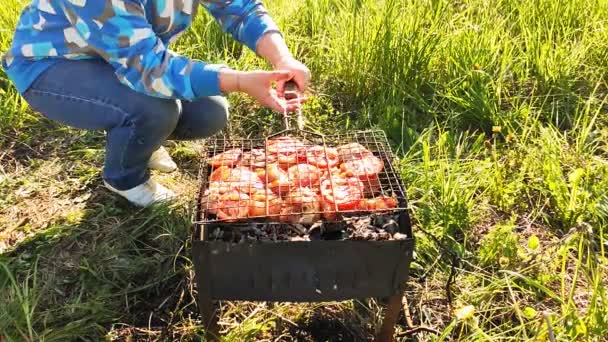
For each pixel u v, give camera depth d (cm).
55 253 129
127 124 123
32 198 144
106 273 125
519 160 150
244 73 103
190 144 162
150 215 136
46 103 124
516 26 197
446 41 180
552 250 129
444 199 137
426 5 189
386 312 101
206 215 96
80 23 104
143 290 123
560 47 177
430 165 149
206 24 191
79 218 138
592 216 134
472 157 156
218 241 90
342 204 96
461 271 125
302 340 114
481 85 169
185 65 104
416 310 120
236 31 127
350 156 107
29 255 128
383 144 118
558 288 121
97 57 119
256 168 104
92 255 128
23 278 124
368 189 101
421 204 138
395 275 94
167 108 124
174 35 123
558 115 169
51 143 161
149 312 119
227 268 93
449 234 134
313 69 185
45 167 153
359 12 193
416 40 174
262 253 91
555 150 150
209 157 112
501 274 124
